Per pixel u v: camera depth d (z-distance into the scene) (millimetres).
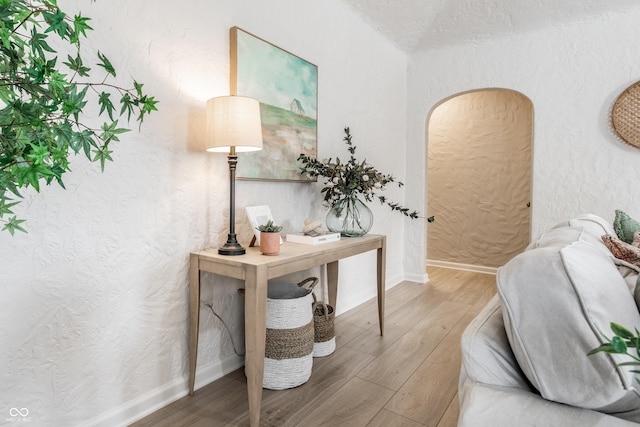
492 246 4371
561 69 3178
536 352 765
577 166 3131
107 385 1431
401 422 1501
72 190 1310
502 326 942
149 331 1567
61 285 1293
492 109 4332
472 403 780
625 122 2918
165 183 1608
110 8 1396
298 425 1482
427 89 3793
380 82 3393
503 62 3422
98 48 1361
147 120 1531
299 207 2422
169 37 1604
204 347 1813
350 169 2342
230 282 1945
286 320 1756
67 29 666
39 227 1233
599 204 3057
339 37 2799
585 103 3092
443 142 4656
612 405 710
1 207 644
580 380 716
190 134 1704
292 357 1757
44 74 637
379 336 2406
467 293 3451
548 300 766
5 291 1166
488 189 4383
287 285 2137
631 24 2914
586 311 727
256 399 1432
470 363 891
